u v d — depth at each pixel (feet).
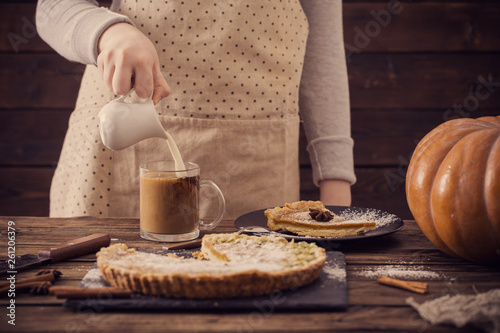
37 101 6.31
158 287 2.54
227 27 4.12
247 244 2.96
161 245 3.23
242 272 2.52
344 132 4.50
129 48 3.40
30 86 6.29
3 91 6.30
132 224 3.63
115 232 3.46
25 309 2.52
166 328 2.39
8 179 6.42
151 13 4.14
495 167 2.83
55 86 6.29
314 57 4.51
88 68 4.42
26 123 6.34
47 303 2.57
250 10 4.14
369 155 6.38
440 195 2.93
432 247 3.22
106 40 3.58
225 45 4.14
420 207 3.05
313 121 4.52
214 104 4.18
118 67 3.36
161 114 4.21
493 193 2.82
